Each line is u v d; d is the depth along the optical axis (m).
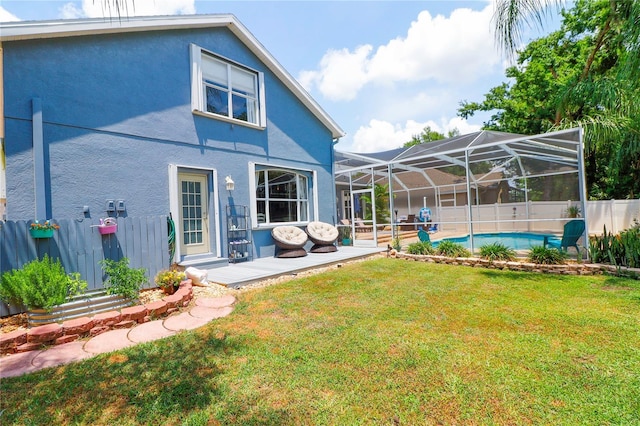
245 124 9.66
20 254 4.79
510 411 2.52
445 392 2.78
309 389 2.87
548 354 3.41
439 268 8.34
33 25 5.68
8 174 5.50
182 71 8.20
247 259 9.36
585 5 16.94
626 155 12.38
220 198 8.87
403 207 21.86
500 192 15.16
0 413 2.59
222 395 2.80
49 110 5.98
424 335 3.97
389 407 2.60
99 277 5.59
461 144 12.99
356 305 5.25
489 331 4.06
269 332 4.17
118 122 6.93
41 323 4.39
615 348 3.50
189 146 8.25
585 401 2.62
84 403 2.72
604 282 6.28
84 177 6.40
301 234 10.48
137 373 3.18
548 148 10.16
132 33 7.23
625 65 6.50
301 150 11.75
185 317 4.84
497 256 8.34
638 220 12.85
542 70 17.44
